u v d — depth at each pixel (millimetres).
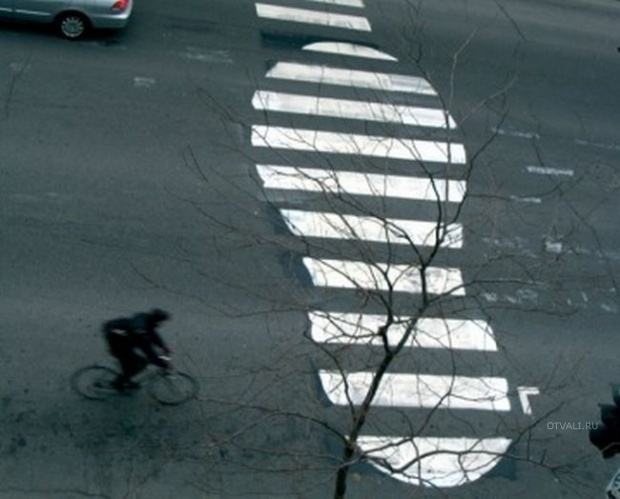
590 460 13492
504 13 21938
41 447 12000
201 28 19359
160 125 16891
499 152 18094
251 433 12711
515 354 14609
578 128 19250
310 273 14844
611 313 15695
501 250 16016
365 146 17281
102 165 15883
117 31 18734
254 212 15641
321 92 18359
